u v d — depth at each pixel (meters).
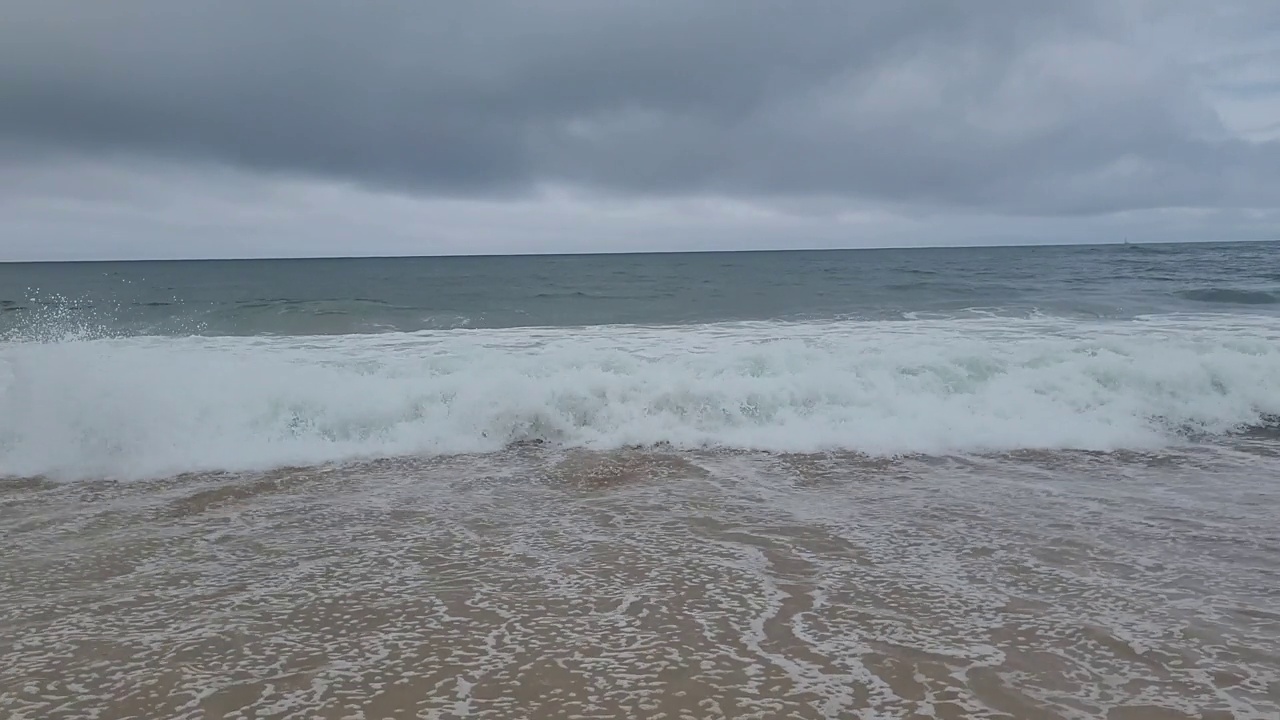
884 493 5.28
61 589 3.72
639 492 5.35
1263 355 8.21
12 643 3.16
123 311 17.64
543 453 6.46
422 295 25.09
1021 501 5.08
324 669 2.94
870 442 6.61
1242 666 2.92
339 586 3.74
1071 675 2.85
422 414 6.92
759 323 14.54
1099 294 19.75
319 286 31.36
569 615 3.39
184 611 3.47
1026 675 2.85
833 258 69.19
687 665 2.94
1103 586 3.68
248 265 79.75
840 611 3.40
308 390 6.99
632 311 18.25
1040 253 72.25
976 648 3.06
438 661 2.99
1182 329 11.77
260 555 4.17
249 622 3.35
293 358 9.23
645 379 7.50
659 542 4.32
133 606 3.52
